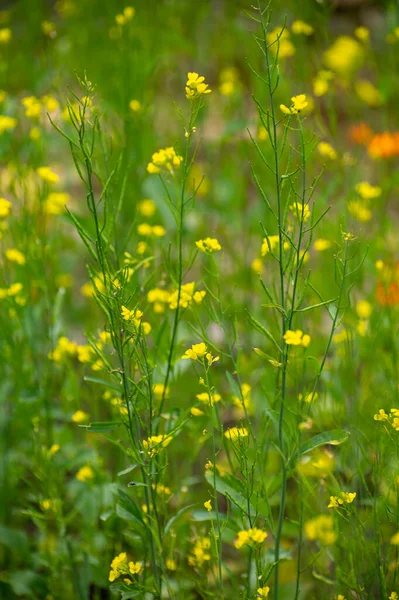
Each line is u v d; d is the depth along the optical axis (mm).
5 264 2141
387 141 2365
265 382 2156
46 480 2006
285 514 2090
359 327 2102
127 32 2404
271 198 2369
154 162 1877
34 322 2131
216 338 2436
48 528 2148
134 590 1812
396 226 2654
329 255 2225
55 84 2475
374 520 1810
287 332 1753
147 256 2051
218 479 1842
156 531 1826
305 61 2402
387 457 1961
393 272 2168
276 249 1903
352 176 2250
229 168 2492
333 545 1894
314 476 2023
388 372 2012
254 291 2318
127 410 1787
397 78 2463
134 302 1963
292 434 1825
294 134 2461
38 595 2055
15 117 2398
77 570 2041
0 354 2094
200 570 1919
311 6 2395
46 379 2094
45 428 2096
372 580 1875
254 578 1981
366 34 2445
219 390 2299
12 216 2186
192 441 2148
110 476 2090
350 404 2031
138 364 1821
